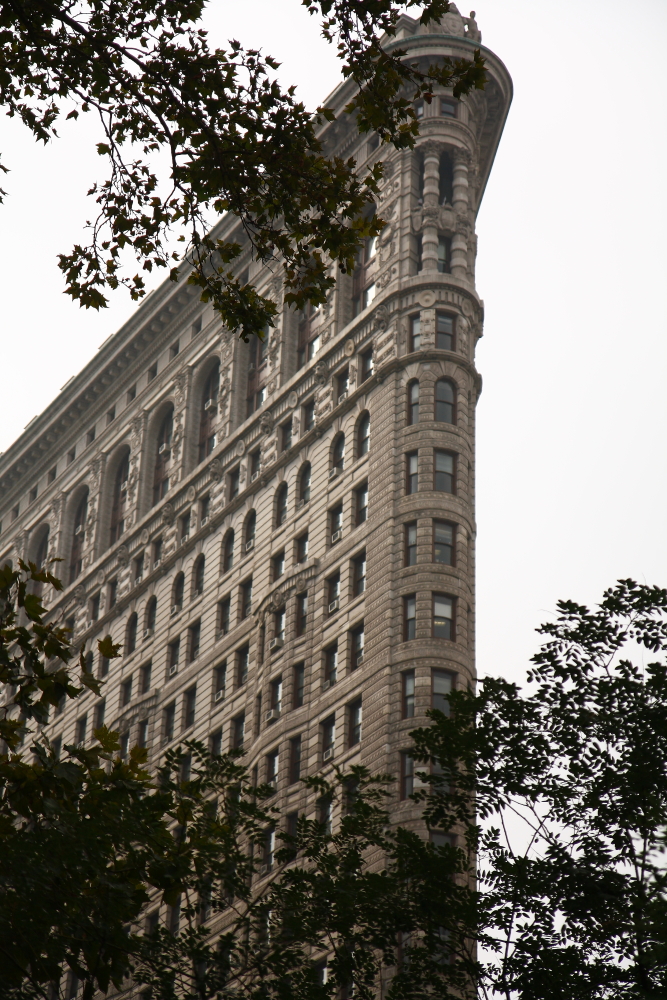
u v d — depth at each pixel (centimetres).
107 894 3275
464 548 11594
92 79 4141
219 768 5075
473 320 12800
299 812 11125
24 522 18338
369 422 12619
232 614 13425
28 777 3294
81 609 16125
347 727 11212
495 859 4491
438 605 11231
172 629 14312
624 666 4703
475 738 4656
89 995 3209
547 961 4225
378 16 3988
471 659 11144
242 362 14962
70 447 17938
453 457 11981
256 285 14988
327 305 13838
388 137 4100
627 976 4162
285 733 11738
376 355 12762
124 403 17000
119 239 4256
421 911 4559
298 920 4650
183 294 16075
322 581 12250
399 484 11875
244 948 4775
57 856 3269
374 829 5059
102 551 16362
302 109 4112
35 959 3128
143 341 16788
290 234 4206
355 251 4194
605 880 4312
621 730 4588
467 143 13625
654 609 4744
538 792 4575
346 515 12319
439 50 13625
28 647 3331
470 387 12456
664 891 4022
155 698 14012
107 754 3484
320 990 4559
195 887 4762
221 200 4184
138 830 3434
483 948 4488
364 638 11431
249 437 14212
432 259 12938
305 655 12031
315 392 13462
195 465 15262
